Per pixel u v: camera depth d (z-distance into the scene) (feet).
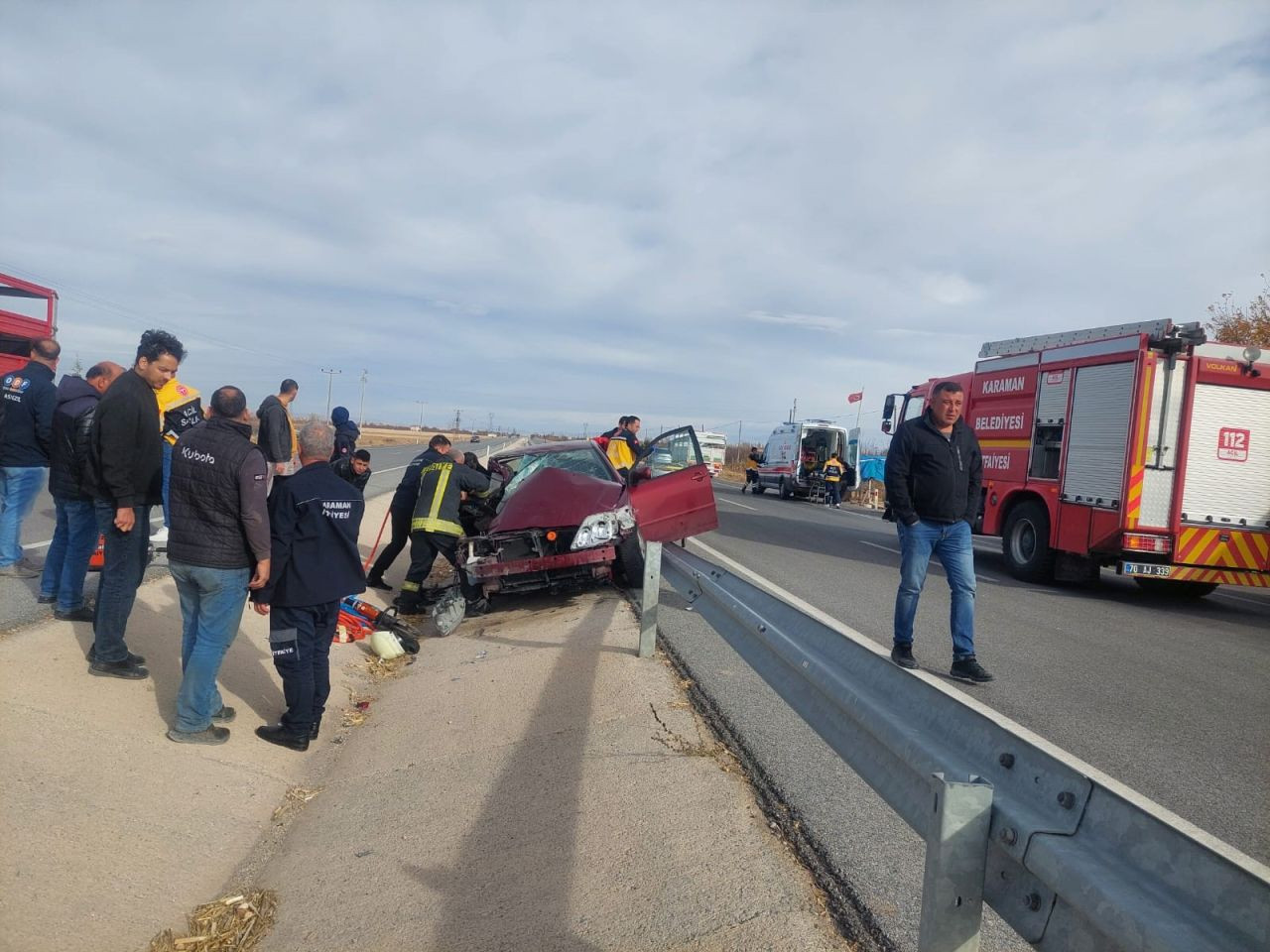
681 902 9.81
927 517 19.44
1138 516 32.30
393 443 257.75
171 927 10.75
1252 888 4.34
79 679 15.76
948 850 6.18
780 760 13.70
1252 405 32.96
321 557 16.05
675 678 17.95
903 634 20.06
